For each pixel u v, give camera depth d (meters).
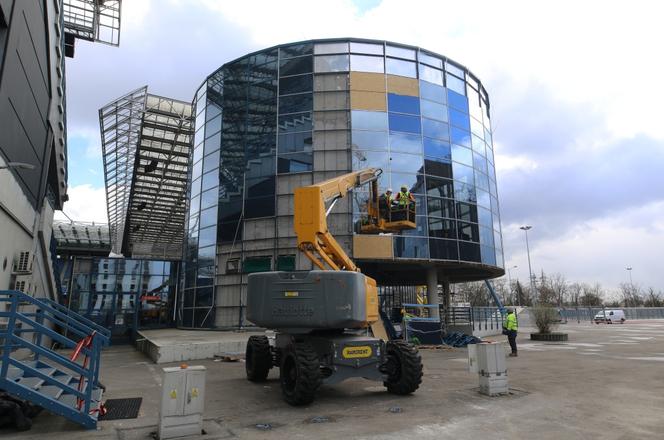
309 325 8.98
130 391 10.07
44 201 18.28
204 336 21.58
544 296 68.31
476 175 29.14
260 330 25.52
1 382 6.29
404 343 9.70
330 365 8.89
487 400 8.80
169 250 63.41
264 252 26.17
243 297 26.20
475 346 9.80
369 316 9.64
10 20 11.27
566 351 18.58
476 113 30.52
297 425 7.01
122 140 34.88
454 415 7.59
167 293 29.98
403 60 28.05
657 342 22.92
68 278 28.66
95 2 28.44
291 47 28.11
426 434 6.46
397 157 26.50
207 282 27.80
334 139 26.48
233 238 27.19
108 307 27.81
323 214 10.45
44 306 8.10
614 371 12.70
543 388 10.07
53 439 6.24
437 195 26.84
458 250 26.69
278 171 26.75
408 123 27.16
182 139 35.25
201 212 29.58
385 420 7.29
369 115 26.78
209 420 7.36
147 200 46.88
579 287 93.94
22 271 14.11
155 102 32.47
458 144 28.52
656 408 8.07
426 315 24.75
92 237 51.81
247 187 27.31
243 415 7.69
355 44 27.73
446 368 13.87
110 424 7.09
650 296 97.81
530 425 6.93
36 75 14.81
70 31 27.94
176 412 6.39
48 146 17.86
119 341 27.33
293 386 8.78
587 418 7.36
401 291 36.91
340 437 6.33
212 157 29.64
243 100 28.72
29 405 7.11
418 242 25.59
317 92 27.19
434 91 28.31
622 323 52.75
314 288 9.11
